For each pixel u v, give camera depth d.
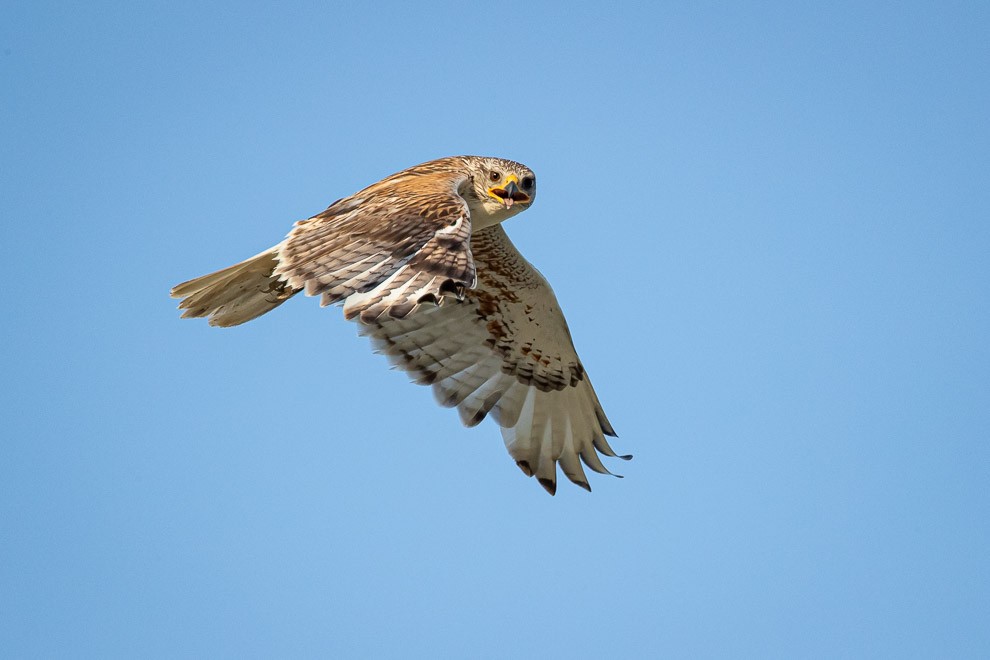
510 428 13.88
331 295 8.81
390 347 13.66
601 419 14.16
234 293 11.37
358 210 9.79
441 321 13.75
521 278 13.56
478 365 13.89
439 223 9.10
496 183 12.73
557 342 13.97
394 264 8.91
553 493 13.77
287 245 9.53
